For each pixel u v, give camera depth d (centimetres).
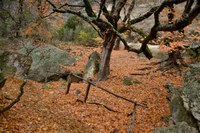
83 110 1048
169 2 721
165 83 1452
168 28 772
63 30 2547
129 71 1689
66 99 1139
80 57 1966
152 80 1510
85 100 1120
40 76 1359
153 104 1194
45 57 1527
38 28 1274
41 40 1612
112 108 1112
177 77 1523
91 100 1165
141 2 1998
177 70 1585
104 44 1461
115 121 997
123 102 1192
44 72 1385
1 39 1599
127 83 1427
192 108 830
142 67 1798
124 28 1262
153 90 1359
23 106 928
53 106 1031
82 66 1739
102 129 917
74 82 1441
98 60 1605
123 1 1286
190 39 1100
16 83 1127
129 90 1343
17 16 1391
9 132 706
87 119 977
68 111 1017
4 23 1627
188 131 647
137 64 1900
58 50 1750
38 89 1205
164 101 1225
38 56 1492
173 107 925
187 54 1758
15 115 823
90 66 1546
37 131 770
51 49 1702
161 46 947
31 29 1231
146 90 1357
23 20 1355
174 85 1384
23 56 1177
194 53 1681
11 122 766
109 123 972
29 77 1334
